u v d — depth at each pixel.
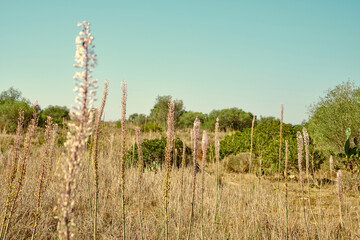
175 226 4.44
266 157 9.98
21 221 4.03
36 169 6.20
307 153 3.34
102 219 4.59
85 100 1.39
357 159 8.00
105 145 10.58
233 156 11.27
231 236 4.11
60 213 1.41
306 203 6.33
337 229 4.27
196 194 5.93
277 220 4.50
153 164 9.01
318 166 9.51
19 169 2.87
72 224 1.41
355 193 7.08
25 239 3.76
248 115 38.00
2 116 15.47
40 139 10.30
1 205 3.72
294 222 4.57
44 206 4.54
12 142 10.32
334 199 6.68
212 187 6.72
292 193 7.33
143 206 5.56
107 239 3.94
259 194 6.37
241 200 5.82
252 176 9.70
